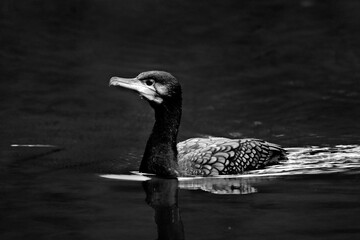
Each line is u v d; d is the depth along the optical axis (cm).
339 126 1539
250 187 1130
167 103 1230
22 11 2384
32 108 1675
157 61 2045
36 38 2188
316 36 2264
